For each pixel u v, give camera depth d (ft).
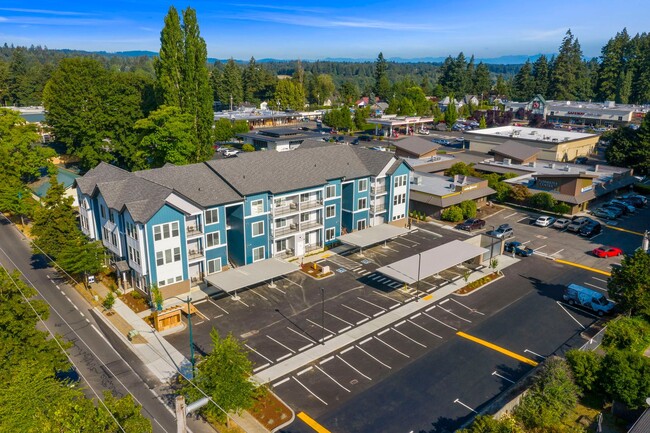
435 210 266.36
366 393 127.34
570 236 242.58
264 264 191.52
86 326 158.20
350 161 234.99
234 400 109.19
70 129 318.04
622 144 364.99
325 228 222.69
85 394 124.98
